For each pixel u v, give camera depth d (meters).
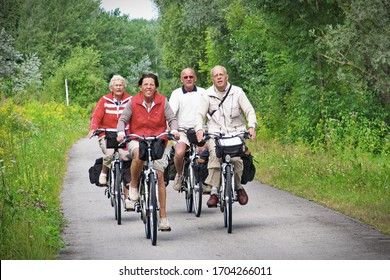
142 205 10.31
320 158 19.17
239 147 10.71
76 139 37.69
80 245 9.82
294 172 17.28
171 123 10.24
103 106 12.40
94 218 12.28
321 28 22.59
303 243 9.62
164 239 10.16
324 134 22.27
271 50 25.92
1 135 18.89
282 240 9.86
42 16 97.31
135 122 10.31
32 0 97.31
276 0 22.45
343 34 19.47
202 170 11.98
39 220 10.73
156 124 10.30
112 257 8.98
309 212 12.33
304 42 23.27
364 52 19.41
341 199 13.52
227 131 11.16
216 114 11.16
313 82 23.42
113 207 13.62
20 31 95.31
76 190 16.25
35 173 15.64
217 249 9.36
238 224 11.30
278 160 19.69
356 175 15.47
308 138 22.62
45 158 20.20
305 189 15.10
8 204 9.54
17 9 96.31
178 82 55.50
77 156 26.52
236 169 10.95
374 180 14.92
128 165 11.70
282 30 23.45
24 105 43.25
